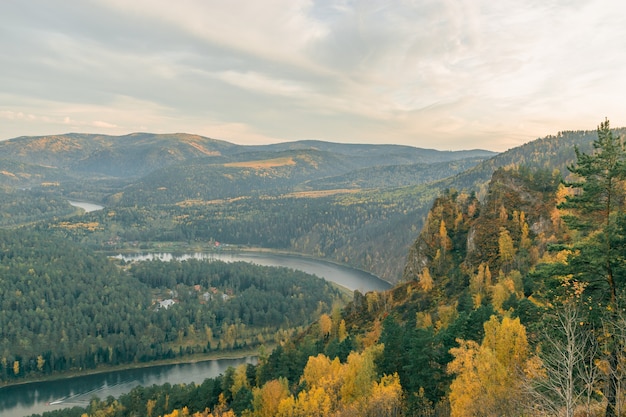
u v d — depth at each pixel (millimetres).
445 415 55844
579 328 30438
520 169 160750
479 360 48688
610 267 32531
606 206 34562
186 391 129250
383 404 61312
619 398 27344
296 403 77750
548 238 123000
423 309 129500
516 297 86625
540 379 30281
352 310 163750
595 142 35281
